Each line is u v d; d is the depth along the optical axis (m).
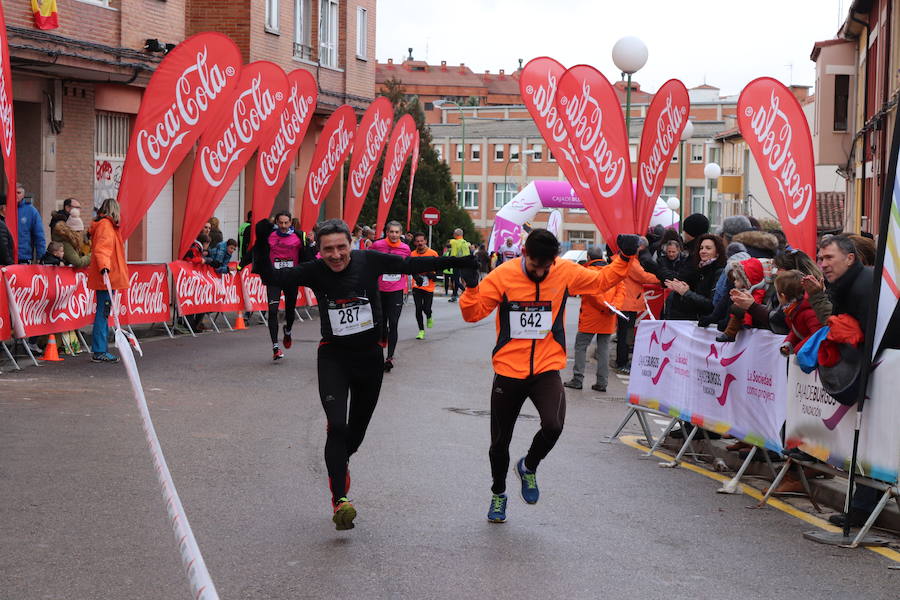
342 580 5.39
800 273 7.12
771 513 7.21
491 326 22.42
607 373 13.63
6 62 11.81
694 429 8.95
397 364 15.12
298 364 14.14
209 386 11.87
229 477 7.55
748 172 52.53
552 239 6.39
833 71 32.25
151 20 21.20
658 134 13.19
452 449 8.95
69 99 20.03
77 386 11.19
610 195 13.02
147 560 5.58
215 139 15.20
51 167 19.58
